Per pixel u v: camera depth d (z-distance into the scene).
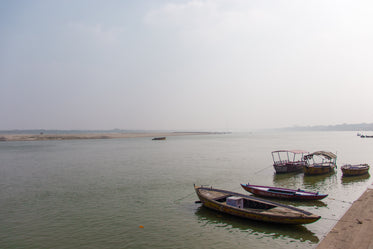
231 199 24.19
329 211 24.56
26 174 46.72
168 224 22.08
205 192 27.33
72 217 24.20
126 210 26.00
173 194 32.03
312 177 42.03
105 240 19.25
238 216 22.98
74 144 139.38
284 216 20.38
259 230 20.44
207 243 18.50
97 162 62.19
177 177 42.84
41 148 109.69
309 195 27.22
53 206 27.67
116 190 34.31
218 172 47.41
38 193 33.19
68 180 41.06
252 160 64.81
